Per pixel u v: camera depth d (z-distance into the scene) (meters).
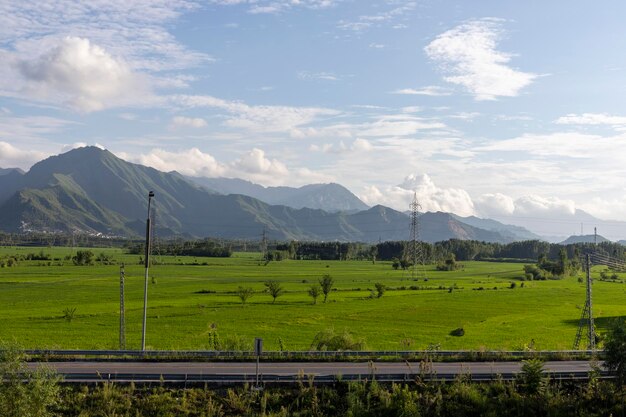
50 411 37.56
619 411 42.50
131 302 124.81
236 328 91.25
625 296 159.25
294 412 39.88
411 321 105.38
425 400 41.78
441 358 54.03
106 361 49.69
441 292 161.75
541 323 105.44
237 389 41.78
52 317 99.44
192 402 40.38
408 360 52.75
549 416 41.62
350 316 109.75
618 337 45.84
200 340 78.00
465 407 41.94
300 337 83.62
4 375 35.78
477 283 197.12
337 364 50.41
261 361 50.97
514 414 42.03
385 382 44.12
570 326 101.88
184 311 110.56
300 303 128.75
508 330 96.19
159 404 39.62
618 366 46.00
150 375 42.22
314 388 41.94
